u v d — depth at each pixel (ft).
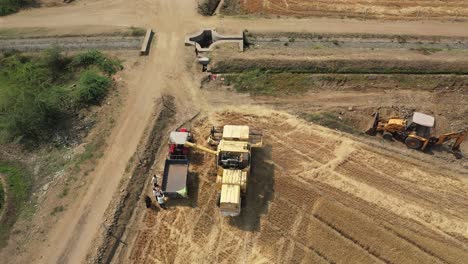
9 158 100.22
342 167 95.91
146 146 99.35
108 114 108.27
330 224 85.25
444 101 111.45
